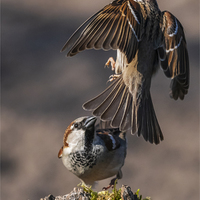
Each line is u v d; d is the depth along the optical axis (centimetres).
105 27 474
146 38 528
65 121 1666
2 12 2644
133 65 553
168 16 532
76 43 466
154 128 552
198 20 2422
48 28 2438
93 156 593
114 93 553
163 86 1875
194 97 1805
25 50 2214
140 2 524
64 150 612
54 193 1315
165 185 1349
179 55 521
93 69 1994
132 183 1358
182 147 1529
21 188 1347
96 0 2784
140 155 1495
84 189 551
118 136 628
